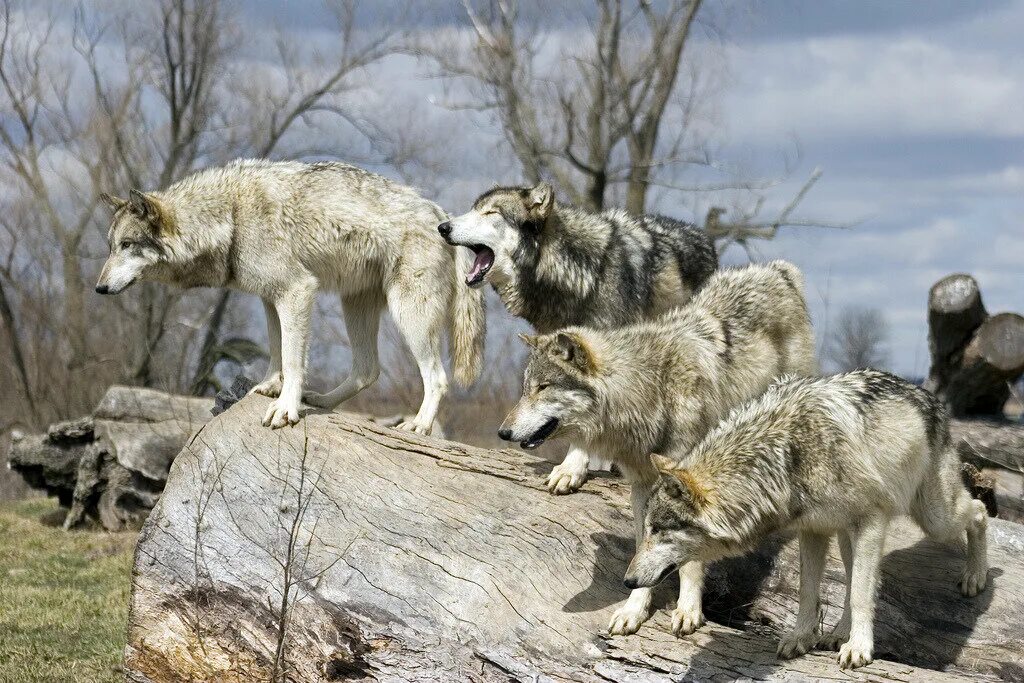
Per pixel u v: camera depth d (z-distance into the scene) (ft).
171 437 67.97
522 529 33.50
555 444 90.02
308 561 33.01
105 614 46.57
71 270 131.23
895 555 33.83
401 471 35.37
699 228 44.86
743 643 30.07
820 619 32.37
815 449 27.71
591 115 109.50
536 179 113.19
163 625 33.32
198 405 70.08
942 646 32.01
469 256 40.96
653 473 31.32
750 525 27.84
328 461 35.50
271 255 38.09
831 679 27.22
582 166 108.17
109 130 133.69
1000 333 54.95
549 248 39.11
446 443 37.35
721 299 34.58
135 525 67.77
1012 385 55.67
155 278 38.99
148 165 136.87
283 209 38.14
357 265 39.34
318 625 31.78
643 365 30.83
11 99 131.13
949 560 33.45
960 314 55.01
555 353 30.45
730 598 34.32
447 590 31.89
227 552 33.53
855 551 28.17
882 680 26.99
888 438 27.99
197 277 38.99
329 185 38.81
